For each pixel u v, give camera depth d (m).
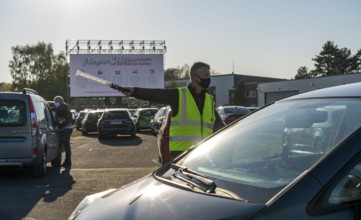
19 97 9.96
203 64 5.17
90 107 65.69
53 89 95.19
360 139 2.43
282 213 2.24
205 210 2.43
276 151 3.07
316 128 2.94
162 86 56.75
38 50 97.25
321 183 2.31
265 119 3.41
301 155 2.89
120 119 23.83
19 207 7.36
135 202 2.80
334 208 2.27
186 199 2.63
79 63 55.12
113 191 3.29
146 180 3.25
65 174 10.84
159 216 2.53
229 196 2.57
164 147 5.34
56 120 12.34
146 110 30.75
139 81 56.31
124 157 14.56
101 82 5.05
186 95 5.18
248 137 3.32
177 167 3.30
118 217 2.68
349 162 2.38
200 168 3.18
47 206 7.43
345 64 96.56
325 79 53.41
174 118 5.20
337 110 2.90
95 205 3.02
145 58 56.41
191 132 5.15
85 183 9.51
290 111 3.27
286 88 59.88
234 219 2.28
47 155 10.83
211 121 5.29
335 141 2.73
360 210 2.30
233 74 84.44
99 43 56.50
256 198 2.47
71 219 3.08
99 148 17.95
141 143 20.38
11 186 9.20
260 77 92.44
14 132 9.84
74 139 23.95
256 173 2.84
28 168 11.66
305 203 2.26
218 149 3.34
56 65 98.25
